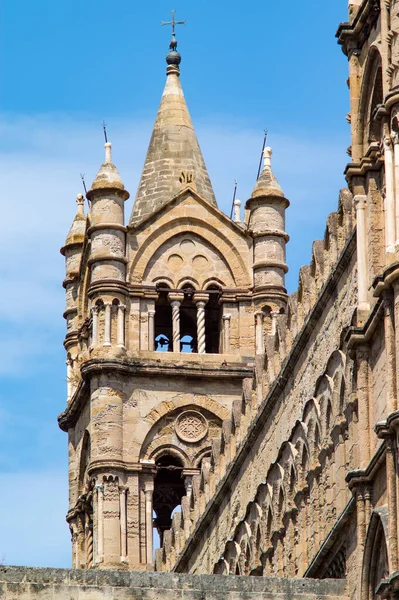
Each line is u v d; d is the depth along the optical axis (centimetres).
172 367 10638
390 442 5719
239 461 8269
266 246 10856
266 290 10762
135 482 10525
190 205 10919
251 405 8319
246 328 10756
